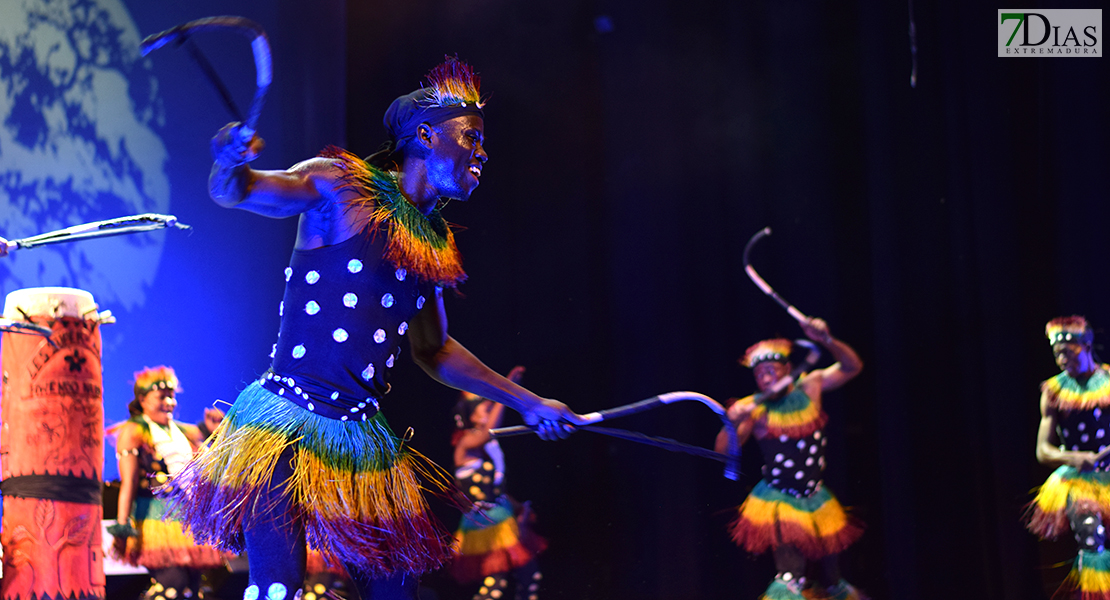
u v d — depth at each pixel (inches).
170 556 174.4
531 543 240.7
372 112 295.0
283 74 267.4
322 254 71.4
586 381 307.4
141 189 233.6
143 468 176.2
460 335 304.8
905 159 283.0
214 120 250.8
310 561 173.9
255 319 253.3
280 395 71.2
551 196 314.5
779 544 196.5
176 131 242.2
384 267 72.4
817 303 303.6
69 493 136.5
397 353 76.4
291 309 72.2
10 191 210.1
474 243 309.0
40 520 134.3
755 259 309.3
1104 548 187.0
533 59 317.1
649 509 297.7
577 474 301.9
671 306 309.6
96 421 142.3
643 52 319.3
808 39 314.3
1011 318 260.8
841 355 210.4
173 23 244.8
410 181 77.4
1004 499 252.1
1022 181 266.1
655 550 293.6
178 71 244.2
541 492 300.7
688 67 319.9
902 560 261.7
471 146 77.4
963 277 270.1
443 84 78.0
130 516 172.7
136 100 235.0
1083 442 192.1
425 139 76.7
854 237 304.2
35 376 136.1
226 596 208.7
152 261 232.7
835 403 289.4
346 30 294.4
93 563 139.8
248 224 255.8
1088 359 195.0
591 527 297.3
